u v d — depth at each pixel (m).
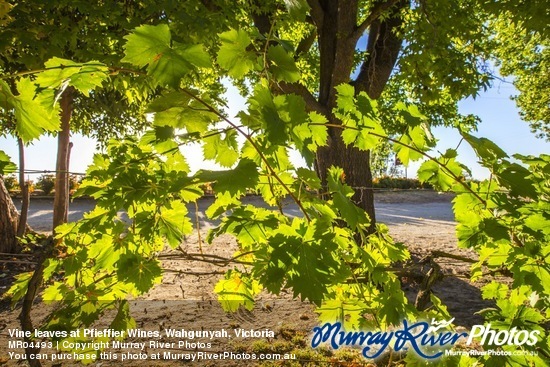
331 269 1.04
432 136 1.43
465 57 6.52
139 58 0.93
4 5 2.56
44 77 1.03
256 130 1.12
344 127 1.40
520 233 1.39
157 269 1.35
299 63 7.91
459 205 1.48
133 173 1.36
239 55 1.20
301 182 1.37
